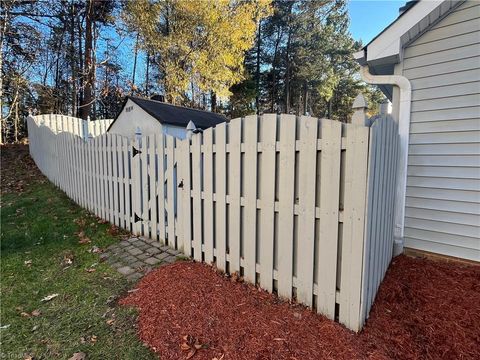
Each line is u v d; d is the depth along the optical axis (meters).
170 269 2.86
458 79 3.08
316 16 22.86
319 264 2.10
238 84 19.80
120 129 8.88
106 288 2.62
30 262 3.14
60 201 5.54
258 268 2.50
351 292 1.93
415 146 3.37
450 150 3.16
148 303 2.31
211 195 2.88
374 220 2.05
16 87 12.28
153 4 13.90
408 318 2.06
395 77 3.39
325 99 25.44
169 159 3.40
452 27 3.08
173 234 3.46
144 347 1.85
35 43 12.73
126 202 4.09
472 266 2.98
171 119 7.62
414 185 3.39
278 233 2.34
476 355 1.71
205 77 15.30
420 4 3.01
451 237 3.18
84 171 5.05
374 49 3.34
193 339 1.87
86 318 2.18
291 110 24.47
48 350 1.85
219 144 2.75
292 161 2.21
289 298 2.29
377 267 2.29
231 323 1.99
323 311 2.09
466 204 3.09
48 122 9.98
